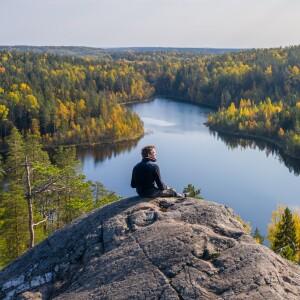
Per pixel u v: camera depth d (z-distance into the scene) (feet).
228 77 637.71
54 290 30.30
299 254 124.98
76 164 161.48
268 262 27.12
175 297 25.35
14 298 30.94
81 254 32.17
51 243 34.99
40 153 147.74
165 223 31.91
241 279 25.76
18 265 34.42
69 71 651.25
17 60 654.12
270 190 264.93
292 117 403.75
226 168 307.78
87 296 27.30
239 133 421.59
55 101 432.25
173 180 278.26
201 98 648.38
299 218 146.20
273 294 24.43
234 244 28.99
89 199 122.42
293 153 343.67
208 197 252.21
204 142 383.86
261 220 220.64
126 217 33.88
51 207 120.06
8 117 381.40
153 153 36.86
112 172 295.89
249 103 519.60
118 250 30.35
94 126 392.88
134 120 414.21
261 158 338.13
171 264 27.78
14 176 122.83
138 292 26.27
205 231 30.35
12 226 115.14
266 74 612.70
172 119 497.05
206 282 26.02
